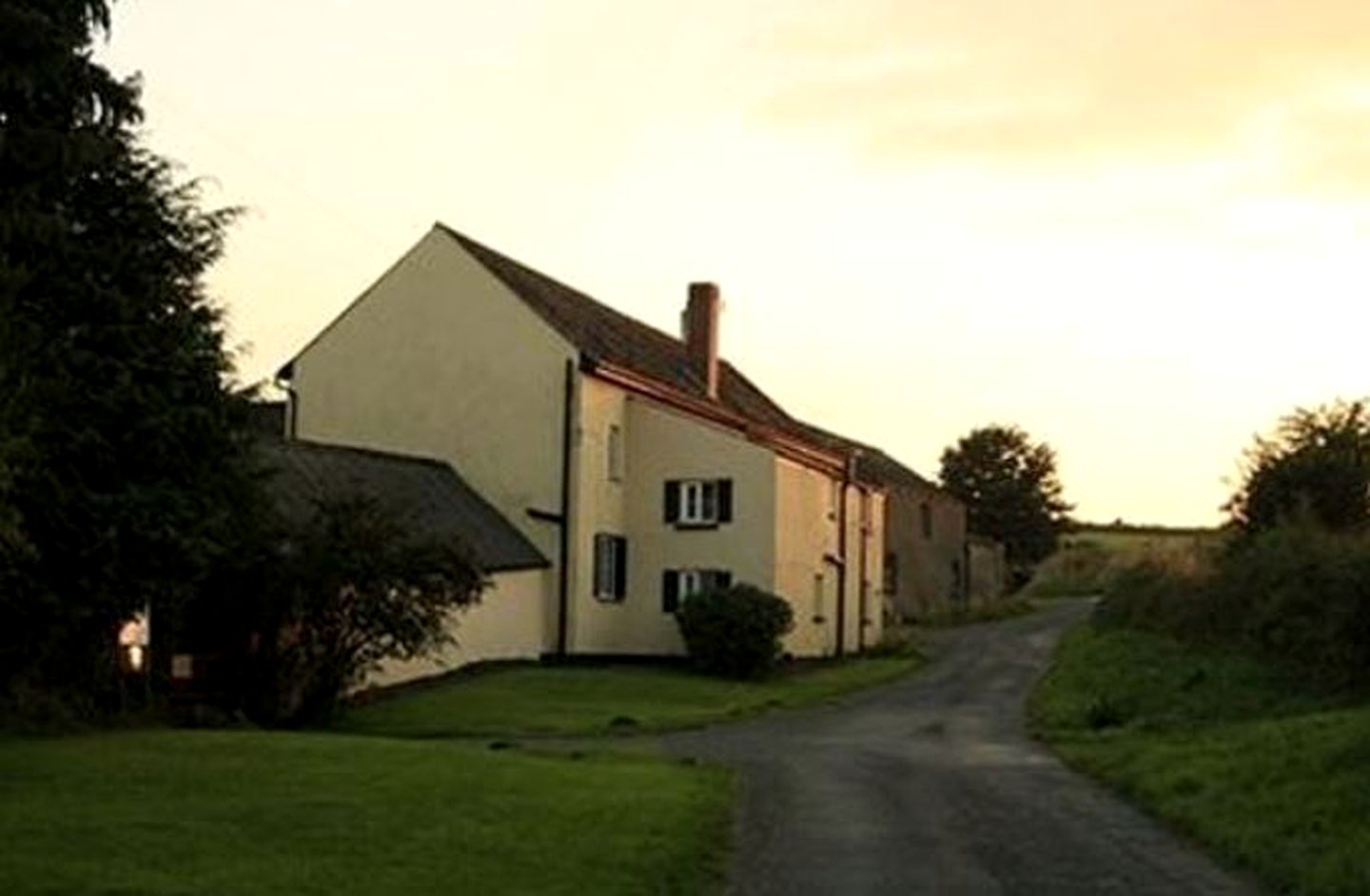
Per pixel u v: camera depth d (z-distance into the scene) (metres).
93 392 25.08
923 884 14.90
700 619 45.81
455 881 13.91
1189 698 32.59
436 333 48.97
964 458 94.25
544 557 47.50
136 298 25.94
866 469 63.78
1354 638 29.30
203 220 27.19
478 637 43.44
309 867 14.26
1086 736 29.89
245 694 31.55
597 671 45.25
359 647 31.97
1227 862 16.16
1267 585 35.41
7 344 21.50
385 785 19.58
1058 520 94.12
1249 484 43.38
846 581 59.06
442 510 44.47
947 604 77.94
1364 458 42.66
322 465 41.22
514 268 51.16
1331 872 14.38
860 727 33.75
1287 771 19.56
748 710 37.53
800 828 18.27
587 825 17.12
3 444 20.22
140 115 24.06
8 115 22.06
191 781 19.42
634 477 51.34
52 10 21.97
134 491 25.58
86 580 25.52
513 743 28.75
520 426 48.19
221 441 27.22
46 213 24.05
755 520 50.28
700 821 17.98
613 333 53.25
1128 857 16.48
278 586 31.22
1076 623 67.56
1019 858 16.39
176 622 30.64
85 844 15.02
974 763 25.83
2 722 24.97
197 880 13.53
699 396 55.22
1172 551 57.09
